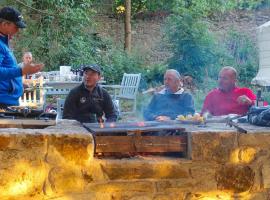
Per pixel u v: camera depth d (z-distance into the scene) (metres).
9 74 2.90
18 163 2.37
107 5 14.00
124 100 7.82
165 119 3.34
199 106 5.86
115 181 2.50
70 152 2.43
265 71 7.30
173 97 4.19
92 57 11.18
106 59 11.22
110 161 2.50
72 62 10.78
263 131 2.63
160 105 4.19
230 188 2.62
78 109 3.91
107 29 13.48
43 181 2.41
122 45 12.77
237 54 10.66
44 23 10.84
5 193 2.36
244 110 4.07
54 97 7.64
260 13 13.36
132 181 2.51
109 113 3.99
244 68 9.84
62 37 10.97
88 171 2.46
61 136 2.41
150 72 10.28
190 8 10.70
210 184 2.59
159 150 2.60
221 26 12.75
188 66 9.80
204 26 10.08
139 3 13.78
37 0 10.80
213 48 10.00
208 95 4.25
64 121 2.99
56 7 10.84
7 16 3.14
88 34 11.86
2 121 2.65
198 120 2.92
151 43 12.66
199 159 2.56
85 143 2.45
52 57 10.72
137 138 2.57
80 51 11.01
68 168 2.43
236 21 13.06
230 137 2.59
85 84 3.90
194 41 9.81
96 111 3.94
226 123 2.91
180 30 9.91
